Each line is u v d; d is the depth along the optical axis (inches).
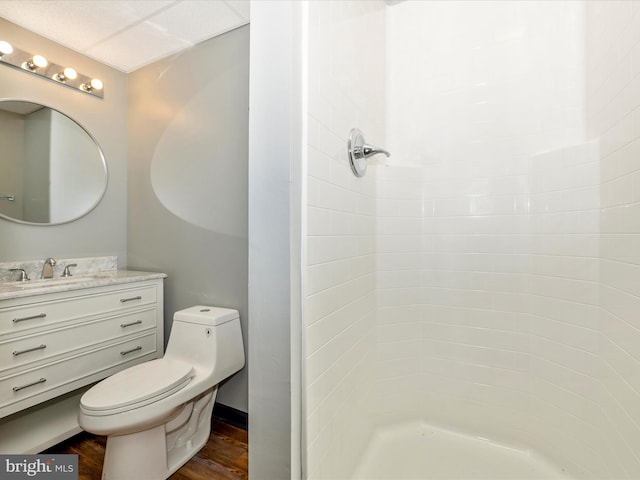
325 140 41.6
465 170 60.9
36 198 71.0
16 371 51.4
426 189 63.7
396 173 63.6
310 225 38.0
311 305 38.2
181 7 62.9
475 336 60.2
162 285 76.2
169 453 56.6
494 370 58.8
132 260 85.5
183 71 76.6
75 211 77.1
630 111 40.1
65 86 75.7
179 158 77.2
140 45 75.0
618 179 42.7
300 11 36.5
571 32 53.3
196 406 61.1
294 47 35.3
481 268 59.8
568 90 53.3
